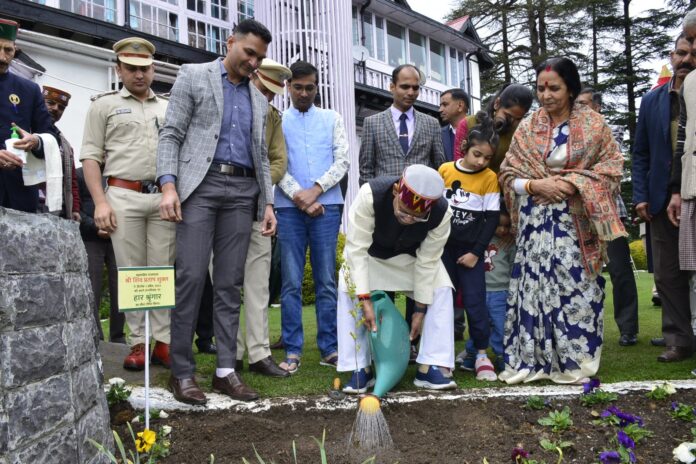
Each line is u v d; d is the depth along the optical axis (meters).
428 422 3.14
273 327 6.40
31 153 3.55
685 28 4.11
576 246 3.68
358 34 16.75
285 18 12.46
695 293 3.91
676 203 4.03
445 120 5.65
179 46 11.35
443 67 20.23
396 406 3.33
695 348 4.37
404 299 8.36
